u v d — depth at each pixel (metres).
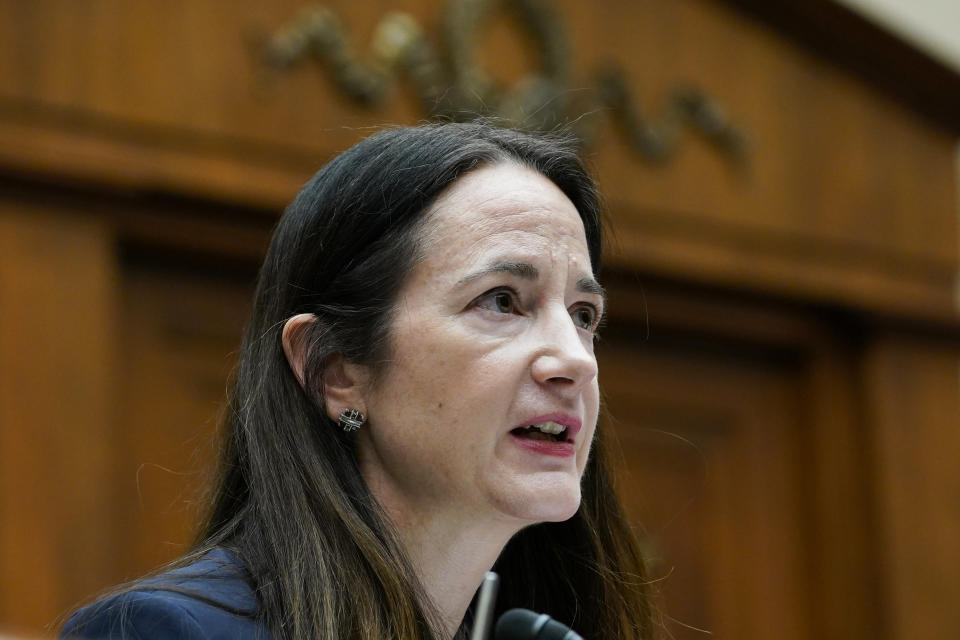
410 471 5.38
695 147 12.20
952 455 13.35
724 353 13.05
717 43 12.45
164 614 4.73
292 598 5.04
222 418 6.04
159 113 9.84
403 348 5.39
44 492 9.05
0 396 9.06
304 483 5.36
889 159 13.28
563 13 11.61
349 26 10.71
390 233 5.50
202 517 5.86
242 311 10.73
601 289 5.68
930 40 14.00
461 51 11.05
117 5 9.77
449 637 5.51
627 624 6.37
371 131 10.66
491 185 5.59
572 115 11.43
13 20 9.41
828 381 13.25
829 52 13.01
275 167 10.27
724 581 12.62
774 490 13.05
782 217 12.58
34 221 9.42
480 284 5.38
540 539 6.38
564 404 5.33
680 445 12.69
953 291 13.53
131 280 10.26
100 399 9.40
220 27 10.17
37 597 8.88
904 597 12.87
